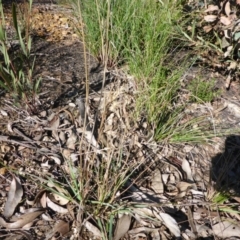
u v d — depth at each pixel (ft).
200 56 2.92
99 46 2.83
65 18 3.63
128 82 2.59
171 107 2.45
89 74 2.74
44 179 1.93
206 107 2.57
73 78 2.68
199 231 1.90
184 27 3.12
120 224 1.80
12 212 1.83
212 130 2.43
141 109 2.33
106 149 1.94
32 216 1.82
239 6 2.70
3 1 3.91
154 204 1.87
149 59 2.53
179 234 1.84
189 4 3.21
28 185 1.94
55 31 3.37
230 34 2.69
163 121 2.36
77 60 2.91
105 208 1.84
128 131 2.23
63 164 2.04
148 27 2.75
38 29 3.36
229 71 2.82
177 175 2.14
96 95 2.51
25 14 2.77
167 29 2.81
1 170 1.98
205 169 2.21
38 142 2.15
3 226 1.78
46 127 2.24
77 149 2.12
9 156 2.05
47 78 2.63
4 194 1.90
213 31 2.91
